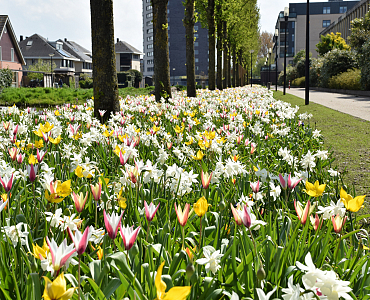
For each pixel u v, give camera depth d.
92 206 2.78
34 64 83.94
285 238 2.28
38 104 22.28
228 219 2.64
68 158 3.81
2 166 2.89
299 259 1.96
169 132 6.14
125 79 86.94
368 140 8.25
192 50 19.98
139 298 1.54
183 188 2.82
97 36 8.88
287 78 78.94
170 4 113.94
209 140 4.08
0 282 1.69
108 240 2.11
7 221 2.16
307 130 7.90
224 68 40.16
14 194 2.78
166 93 14.89
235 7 34.62
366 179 5.17
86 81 66.69
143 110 9.39
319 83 49.31
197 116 9.57
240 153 5.16
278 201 3.33
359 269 1.88
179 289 0.98
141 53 126.38
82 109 9.70
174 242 2.17
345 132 9.65
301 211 2.08
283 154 3.95
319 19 97.81
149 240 2.13
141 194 2.83
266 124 8.13
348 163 6.23
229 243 2.19
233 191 3.24
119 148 3.17
